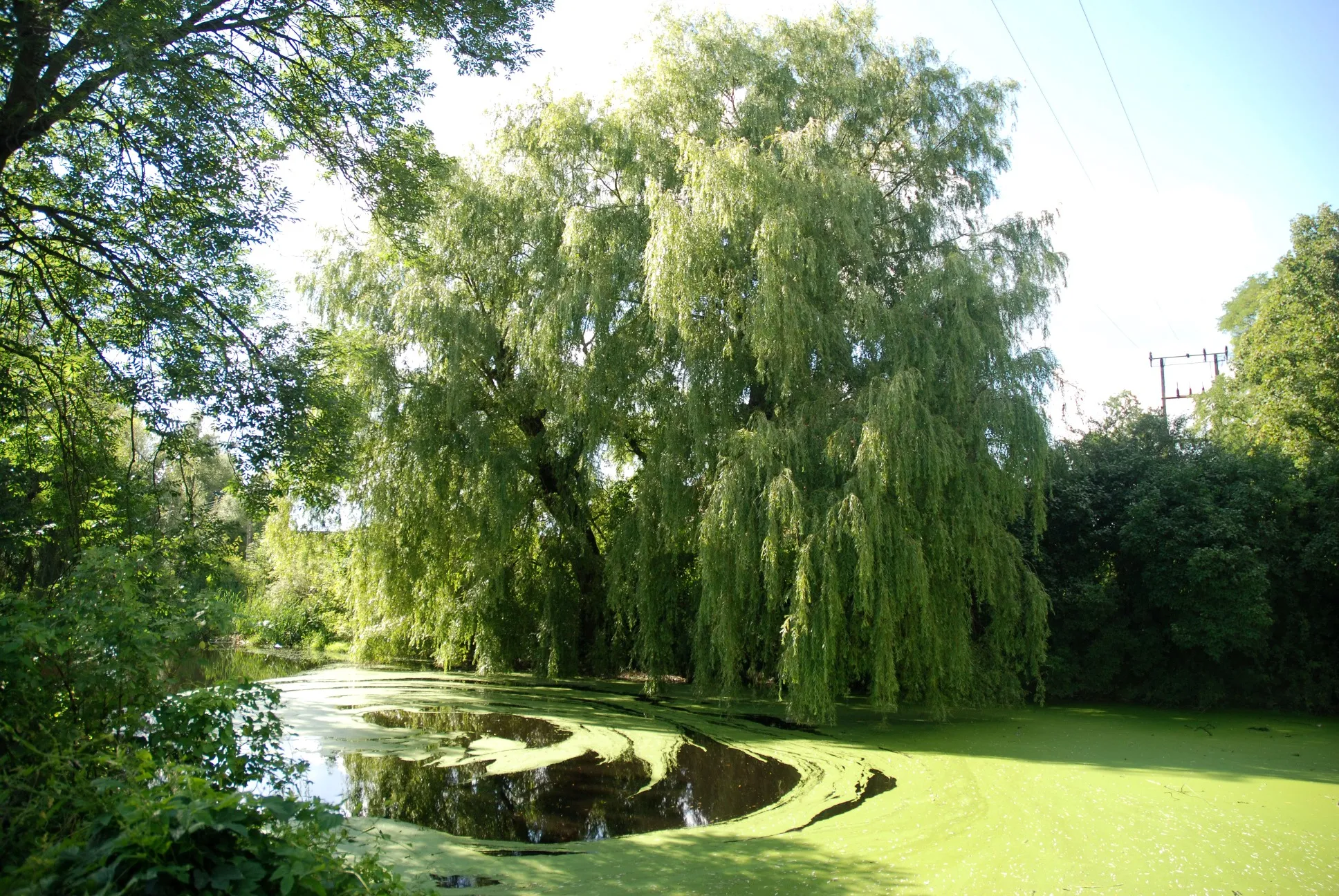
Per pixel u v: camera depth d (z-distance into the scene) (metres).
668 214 13.02
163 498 10.60
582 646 19.06
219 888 3.04
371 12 9.44
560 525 18.09
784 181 12.72
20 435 10.27
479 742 11.94
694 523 14.44
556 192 15.96
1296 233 17.88
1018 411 12.83
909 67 15.14
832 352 13.71
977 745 12.02
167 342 9.42
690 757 11.04
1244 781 9.84
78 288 9.60
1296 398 17.19
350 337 16.02
